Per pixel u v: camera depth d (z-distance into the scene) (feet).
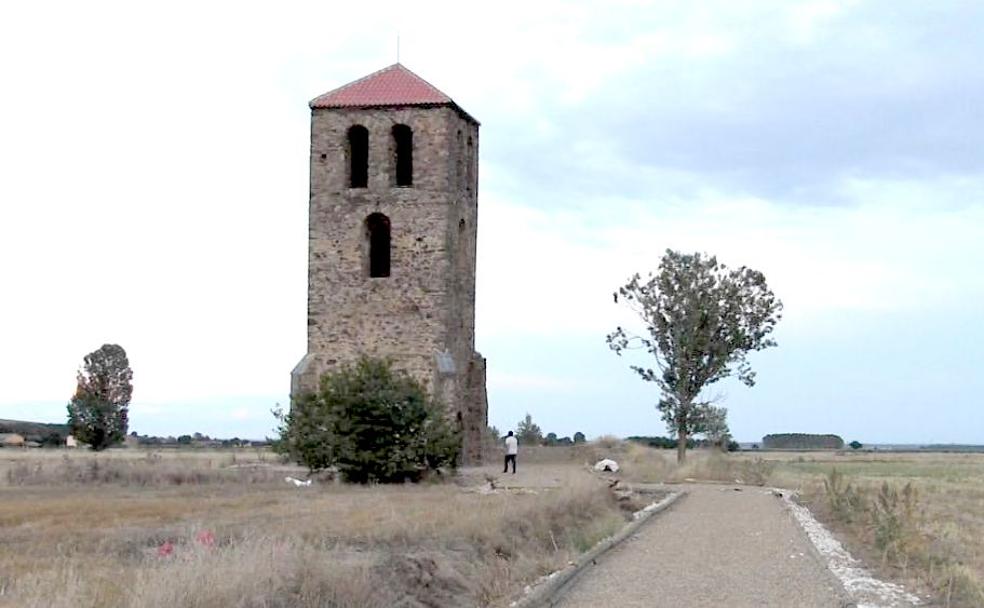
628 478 176.14
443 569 57.52
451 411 170.40
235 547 51.42
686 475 179.22
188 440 377.91
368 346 173.17
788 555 74.23
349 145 177.78
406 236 173.99
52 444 335.67
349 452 139.33
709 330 205.16
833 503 107.04
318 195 176.04
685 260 207.82
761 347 208.64
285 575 47.39
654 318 206.49
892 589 60.23
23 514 88.33
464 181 183.01
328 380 144.25
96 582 48.70
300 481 141.28
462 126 182.09
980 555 73.00
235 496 113.50
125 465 147.54
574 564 66.80
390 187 174.70
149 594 41.45
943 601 56.18
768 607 54.13
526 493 111.45
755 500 128.16
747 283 207.10
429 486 134.62
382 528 74.13
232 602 42.73
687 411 204.85
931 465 263.49
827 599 56.54
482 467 182.39
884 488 95.71
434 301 172.45
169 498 109.40
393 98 175.01
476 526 73.05
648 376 207.41
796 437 478.59
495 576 59.77
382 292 173.58
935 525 91.86
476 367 186.70
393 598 50.75
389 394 141.28
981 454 427.33
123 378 337.72
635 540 83.46
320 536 70.64
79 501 104.01
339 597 47.47
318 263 175.42
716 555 74.18
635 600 56.03
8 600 43.09
